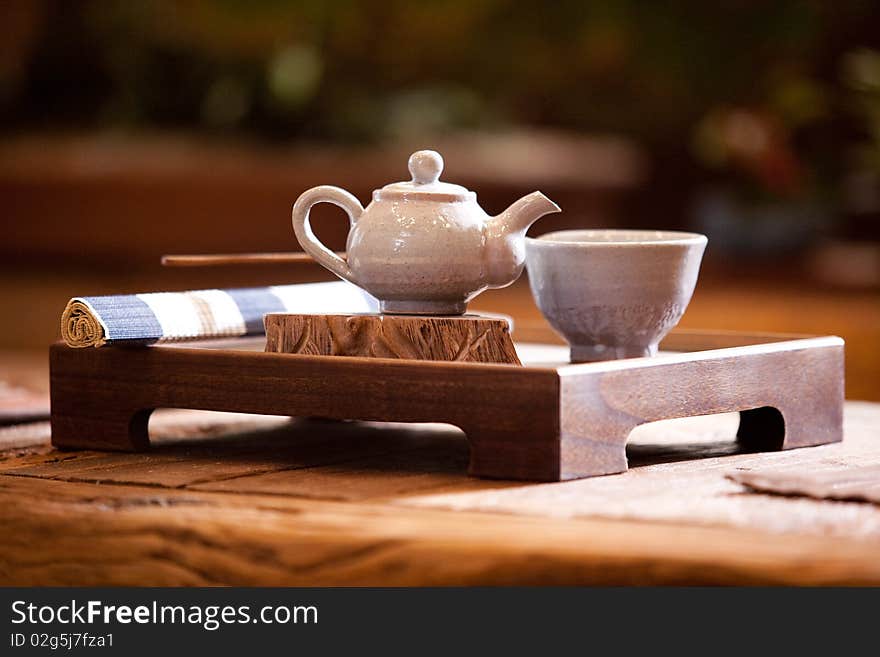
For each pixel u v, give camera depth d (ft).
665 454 4.92
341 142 13.14
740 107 13.48
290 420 5.37
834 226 13.26
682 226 14.53
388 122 13.24
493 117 14.15
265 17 13.12
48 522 4.53
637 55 13.65
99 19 13.58
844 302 9.94
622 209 14.57
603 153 12.54
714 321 9.24
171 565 4.46
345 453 4.95
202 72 13.65
